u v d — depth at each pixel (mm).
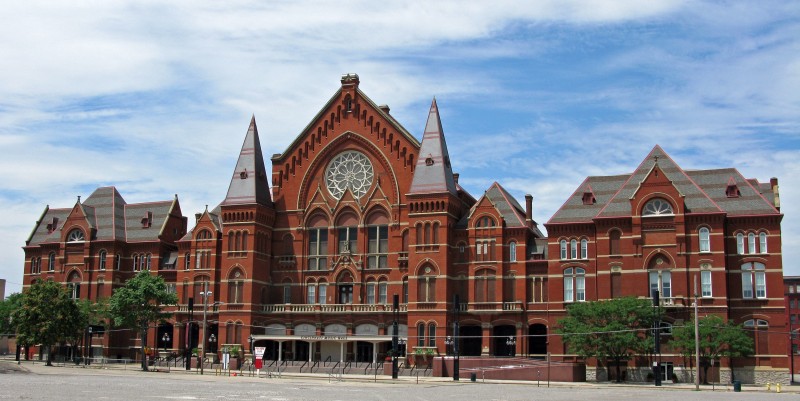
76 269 137000
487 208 117125
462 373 105125
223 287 124562
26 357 137375
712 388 87688
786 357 99750
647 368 102875
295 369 115500
